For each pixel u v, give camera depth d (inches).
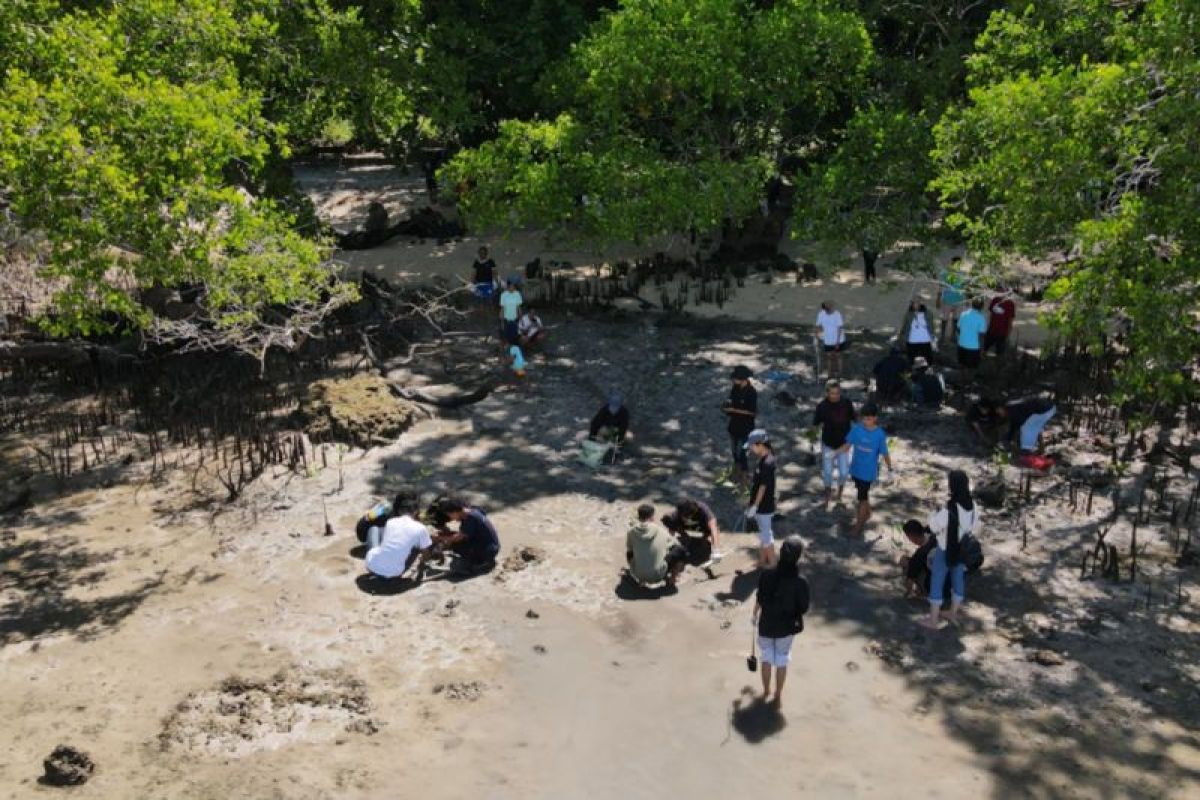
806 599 356.2
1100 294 426.6
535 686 385.1
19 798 327.6
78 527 515.8
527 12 970.7
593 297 883.4
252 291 550.0
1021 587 449.4
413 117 963.3
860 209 748.0
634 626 423.2
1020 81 515.8
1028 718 363.9
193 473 575.8
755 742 354.0
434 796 330.0
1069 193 465.7
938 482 548.4
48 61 490.0
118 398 688.4
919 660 399.9
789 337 785.6
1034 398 570.3
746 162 805.2
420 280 941.8
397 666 398.3
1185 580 450.3
